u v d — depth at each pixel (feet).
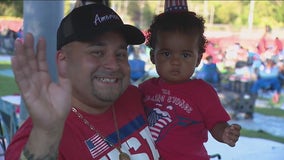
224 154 20.89
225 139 7.26
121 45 6.44
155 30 8.13
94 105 6.41
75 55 6.21
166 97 7.71
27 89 4.77
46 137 4.84
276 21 115.34
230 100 31.19
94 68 6.17
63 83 4.94
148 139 6.97
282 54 39.65
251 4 112.98
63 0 19.99
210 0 135.54
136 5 133.90
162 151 7.35
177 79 7.74
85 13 6.24
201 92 7.70
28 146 4.86
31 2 19.27
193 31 7.89
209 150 21.34
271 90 37.22
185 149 7.40
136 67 33.83
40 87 4.84
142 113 7.27
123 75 6.40
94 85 6.20
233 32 87.81
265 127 28.40
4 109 16.71
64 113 4.89
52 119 4.81
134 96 7.41
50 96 4.85
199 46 8.08
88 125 6.37
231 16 135.03
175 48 7.80
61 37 6.36
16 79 4.76
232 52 45.75
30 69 4.81
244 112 31.07
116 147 6.48
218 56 47.47
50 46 19.08
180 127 7.48
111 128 6.61
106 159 6.31
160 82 7.97
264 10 118.62
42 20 19.29
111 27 6.20
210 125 7.61
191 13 8.21
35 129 4.84
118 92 6.32
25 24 19.69
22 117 18.04
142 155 6.70
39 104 4.78
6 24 77.77
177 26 7.84
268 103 36.60
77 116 6.35
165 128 7.43
